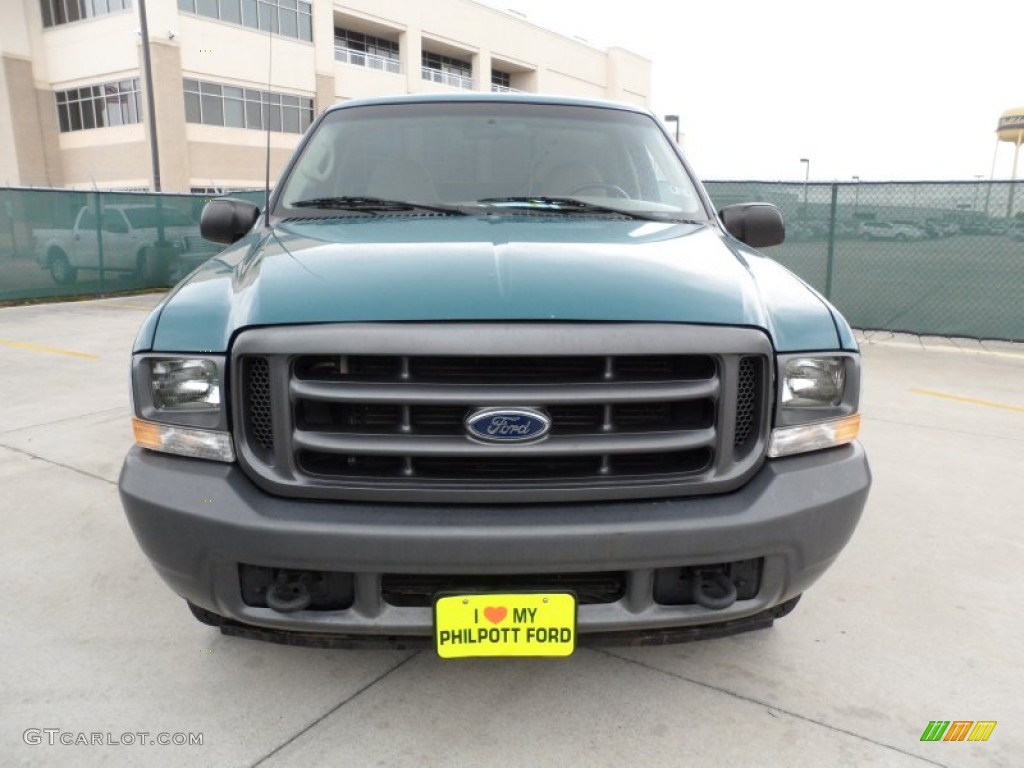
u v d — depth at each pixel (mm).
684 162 3217
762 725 2180
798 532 1921
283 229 2627
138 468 1981
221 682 2359
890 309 9445
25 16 32438
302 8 34562
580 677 2400
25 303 12055
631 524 1824
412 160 3021
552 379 1827
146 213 13695
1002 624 2746
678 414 1925
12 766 1987
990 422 5410
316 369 1859
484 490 1844
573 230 2490
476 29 45750
